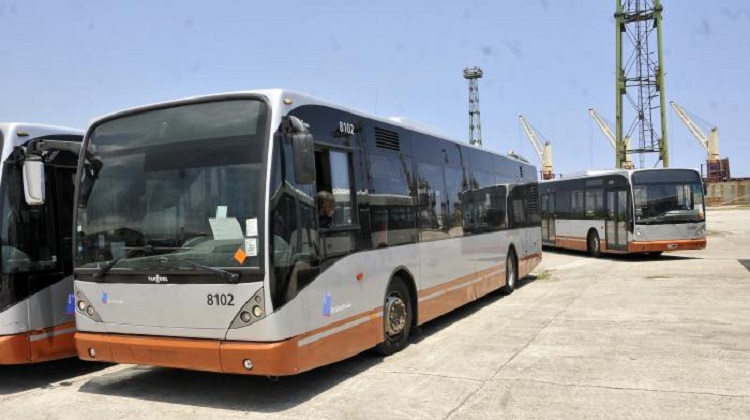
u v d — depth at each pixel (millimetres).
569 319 10492
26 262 7203
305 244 6297
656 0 41188
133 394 6824
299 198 6297
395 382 6965
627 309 11258
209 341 6012
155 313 6262
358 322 7254
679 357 7699
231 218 6035
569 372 7164
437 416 5801
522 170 15586
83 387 7234
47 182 7570
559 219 26312
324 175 6855
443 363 7766
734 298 12078
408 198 8852
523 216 15383
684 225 20203
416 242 8961
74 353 7664
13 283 7047
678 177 20484
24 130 7402
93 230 6730
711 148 81875
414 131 9359
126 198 6590
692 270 17172
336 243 6871
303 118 6590
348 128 7469
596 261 21484
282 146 6168
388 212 8203
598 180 22750
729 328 9344
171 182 6379
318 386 6902
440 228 9930
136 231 6469
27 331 7137
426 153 9703
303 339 6145
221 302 5945
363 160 7734
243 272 5875
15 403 6668
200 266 6035
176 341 6137
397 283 8438
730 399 6059
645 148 42031
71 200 7855
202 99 6422
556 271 18719
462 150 11359
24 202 7281
